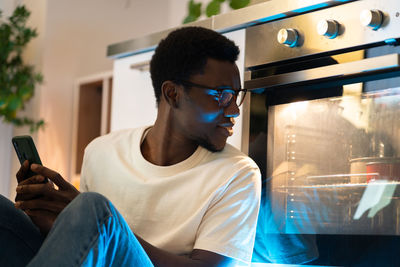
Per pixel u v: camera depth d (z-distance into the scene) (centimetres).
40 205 135
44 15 334
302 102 165
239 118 182
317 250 156
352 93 153
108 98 317
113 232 114
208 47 144
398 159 141
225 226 137
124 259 117
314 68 159
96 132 341
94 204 113
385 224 143
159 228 145
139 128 164
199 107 143
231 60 148
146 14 387
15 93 320
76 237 110
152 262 127
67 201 133
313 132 162
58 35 339
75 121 337
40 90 330
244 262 138
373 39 148
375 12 145
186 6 324
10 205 139
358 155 150
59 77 338
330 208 155
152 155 154
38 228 145
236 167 144
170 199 145
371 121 148
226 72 144
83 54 352
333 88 158
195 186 144
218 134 145
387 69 144
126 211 149
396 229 140
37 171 134
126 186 150
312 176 161
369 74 149
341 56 157
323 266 155
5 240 137
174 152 151
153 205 147
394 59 139
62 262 108
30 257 140
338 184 154
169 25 338
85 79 335
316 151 160
